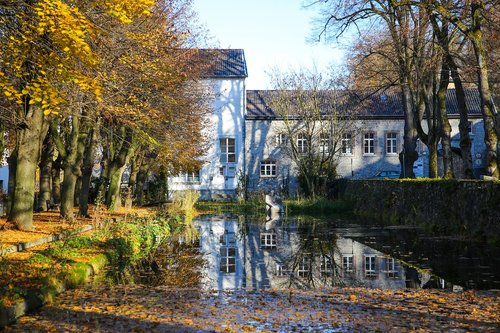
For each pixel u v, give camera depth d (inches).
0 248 495.8
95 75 676.7
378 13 1042.1
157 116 867.4
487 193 726.5
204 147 1740.9
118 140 1130.7
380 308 372.2
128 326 323.3
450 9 906.1
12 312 340.8
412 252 660.1
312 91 1755.7
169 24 1031.0
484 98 848.9
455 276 495.2
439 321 333.1
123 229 755.4
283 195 1856.5
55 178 1332.4
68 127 980.6
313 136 1838.1
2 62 542.3
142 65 775.1
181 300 403.2
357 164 1993.1
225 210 1637.6
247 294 428.5
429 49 1059.3
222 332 309.9
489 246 681.0
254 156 1999.3
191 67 1185.4
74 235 648.4
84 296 416.5
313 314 355.6
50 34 500.4
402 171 1437.0
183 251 724.7
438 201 906.1
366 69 1251.2
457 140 1990.7
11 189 930.1
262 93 2143.2
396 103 2041.1
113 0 549.3
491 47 1020.5
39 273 443.5
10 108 690.2
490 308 366.9
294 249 732.7
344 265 586.9
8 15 535.5
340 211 1499.8
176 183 1983.3
